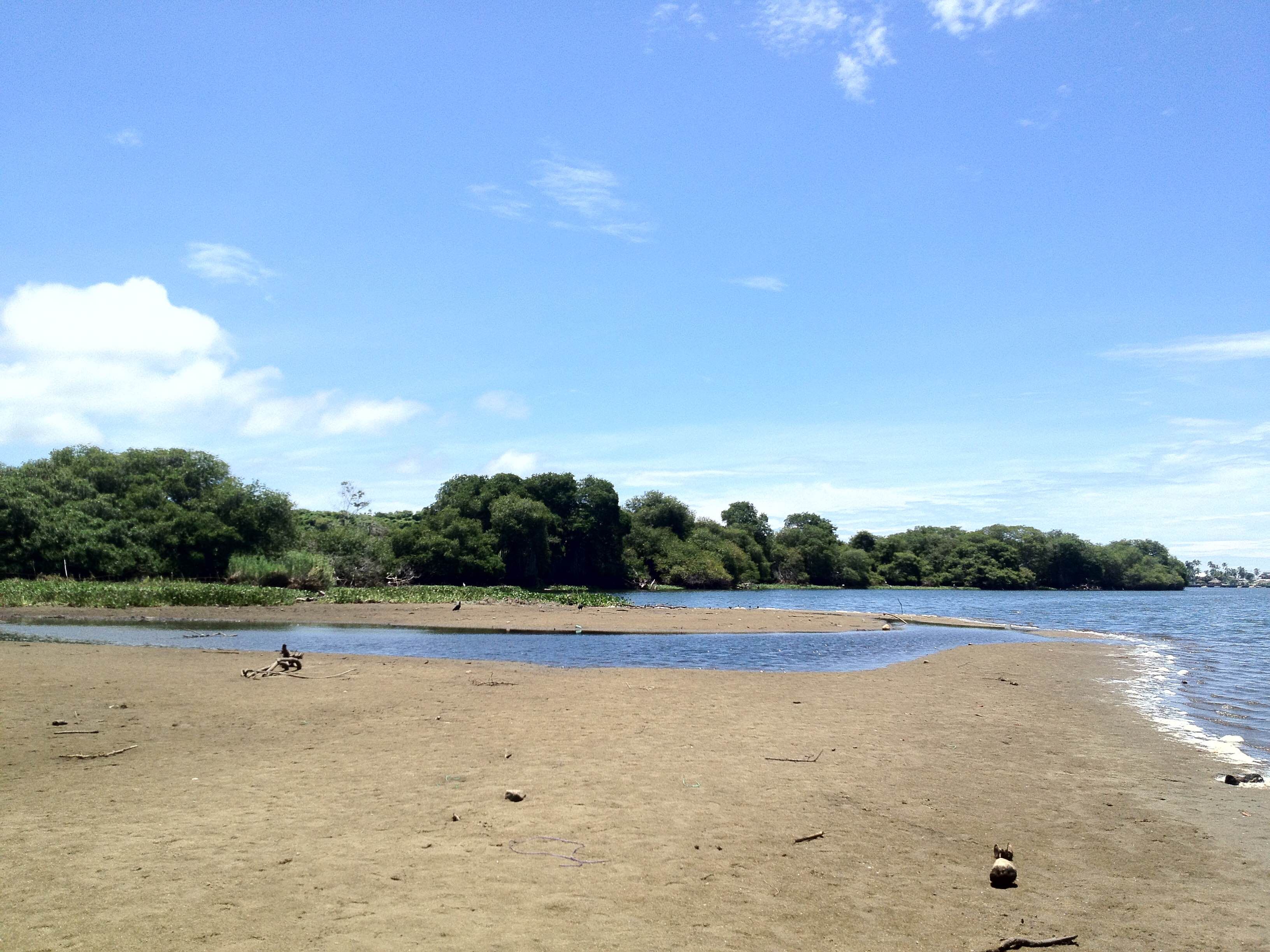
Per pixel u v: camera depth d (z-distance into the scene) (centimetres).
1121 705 1894
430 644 3350
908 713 1697
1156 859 865
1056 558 14200
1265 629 4931
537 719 1517
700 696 1844
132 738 1275
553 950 599
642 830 888
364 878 725
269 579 6412
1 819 866
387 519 11706
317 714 1526
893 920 690
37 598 4706
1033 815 1009
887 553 15138
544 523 10200
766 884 753
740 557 13250
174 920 624
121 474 7194
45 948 571
